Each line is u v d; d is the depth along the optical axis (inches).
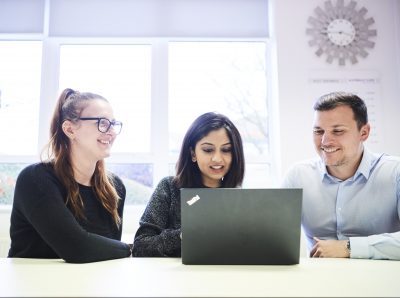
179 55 114.3
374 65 106.5
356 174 61.2
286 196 39.0
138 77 112.5
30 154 107.5
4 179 106.5
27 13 110.3
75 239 43.3
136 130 110.3
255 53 115.0
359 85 105.5
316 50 106.0
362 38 106.9
